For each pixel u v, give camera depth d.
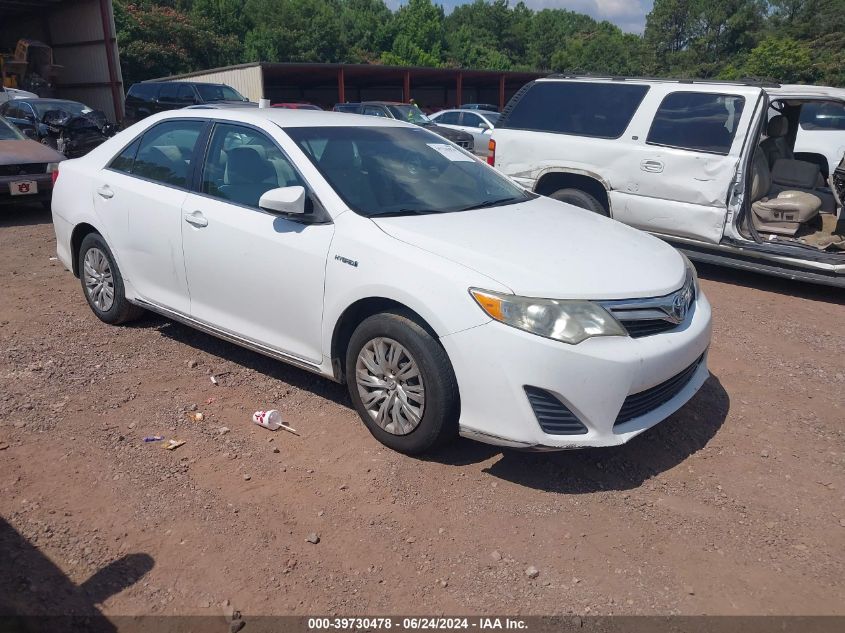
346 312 3.74
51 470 3.45
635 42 82.75
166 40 46.28
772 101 6.70
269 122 4.36
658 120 7.13
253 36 57.97
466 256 3.47
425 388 3.46
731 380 4.84
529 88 8.28
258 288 4.12
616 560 2.98
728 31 70.12
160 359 4.81
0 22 29.33
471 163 4.97
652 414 3.55
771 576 2.92
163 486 3.36
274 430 3.92
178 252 4.53
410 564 2.92
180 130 4.78
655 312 3.48
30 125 14.55
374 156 4.41
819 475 3.67
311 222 3.88
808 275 6.50
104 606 2.62
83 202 5.21
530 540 3.09
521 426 3.24
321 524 3.14
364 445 3.78
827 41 59.44
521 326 3.20
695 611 2.71
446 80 45.78
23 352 4.84
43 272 6.93
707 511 3.33
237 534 3.05
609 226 4.38
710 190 6.75
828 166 9.73
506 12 93.06
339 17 79.69
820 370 5.04
